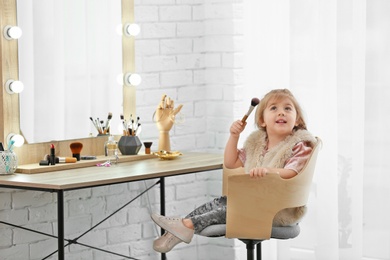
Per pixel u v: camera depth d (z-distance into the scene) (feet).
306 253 14.39
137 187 14.20
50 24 12.46
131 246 14.16
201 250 15.24
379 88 13.55
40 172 11.77
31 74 12.23
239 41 14.64
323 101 13.78
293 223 11.47
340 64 13.71
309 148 11.57
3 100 11.89
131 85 13.69
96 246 13.61
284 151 11.67
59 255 10.81
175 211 14.79
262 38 14.37
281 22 14.15
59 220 10.78
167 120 13.56
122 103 13.61
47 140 12.48
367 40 13.55
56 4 12.53
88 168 12.17
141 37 14.14
